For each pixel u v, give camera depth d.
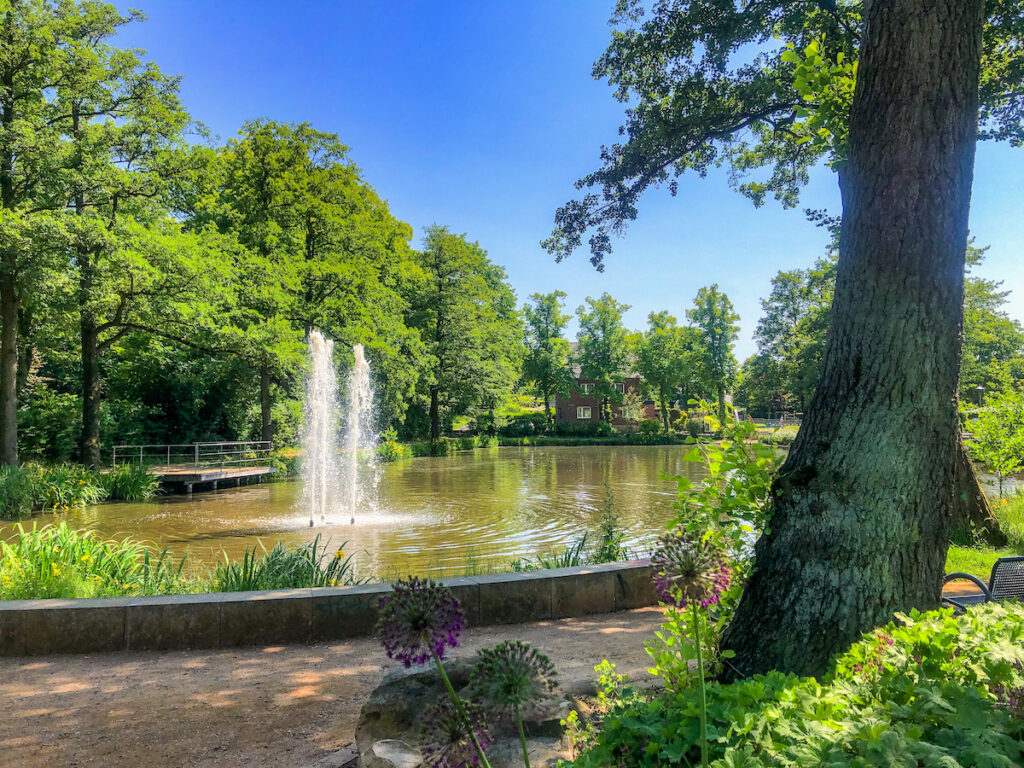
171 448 26.58
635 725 1.84
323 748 3.20
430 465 30.81
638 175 13.16
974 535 8.36
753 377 42.09
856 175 3.06
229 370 24.86
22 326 19.34
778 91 11.61
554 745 2.59
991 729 1.45
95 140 16.97
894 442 2.78
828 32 10.42
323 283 25.84
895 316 2.85
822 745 1.45
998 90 9.22
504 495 18.70
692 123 12.18
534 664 1.56
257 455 24.20
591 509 15.70
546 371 58.09
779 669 2.75
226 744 3.26
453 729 1.54
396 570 9.12
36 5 16.81
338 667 4.46
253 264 22.23
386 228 33.03
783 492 2.97
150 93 18.31
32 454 20.19
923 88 2.89
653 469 28.09
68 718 3.63
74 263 16.72
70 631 4.86
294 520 13.96
